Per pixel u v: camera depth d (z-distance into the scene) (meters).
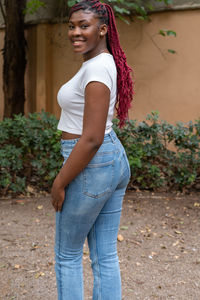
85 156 1.69
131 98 2.03
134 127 5.06
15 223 4.17
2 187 5.21
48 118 5.18
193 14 6.03
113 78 1.77
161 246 3.61
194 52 6.10
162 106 6.40
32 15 7.13
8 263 3.23
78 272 1.98
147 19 6.31
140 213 4.48
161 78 6.36
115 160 1.84
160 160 5.21
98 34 1.79
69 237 1.90
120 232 3.94
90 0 1.78
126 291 2.81
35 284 2.91
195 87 6.15
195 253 3.46
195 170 5.20
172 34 5.67
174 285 2.91
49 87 7.25
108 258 2.04
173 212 4.51
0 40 7.61
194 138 5.07
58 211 1.86
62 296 1.97
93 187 1.80
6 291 2.81
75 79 1.77
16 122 5.08
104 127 1.69
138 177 5.18
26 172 5.28
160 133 5.10
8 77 6.94
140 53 6.46
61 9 6.81
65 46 7.03
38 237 3.80
